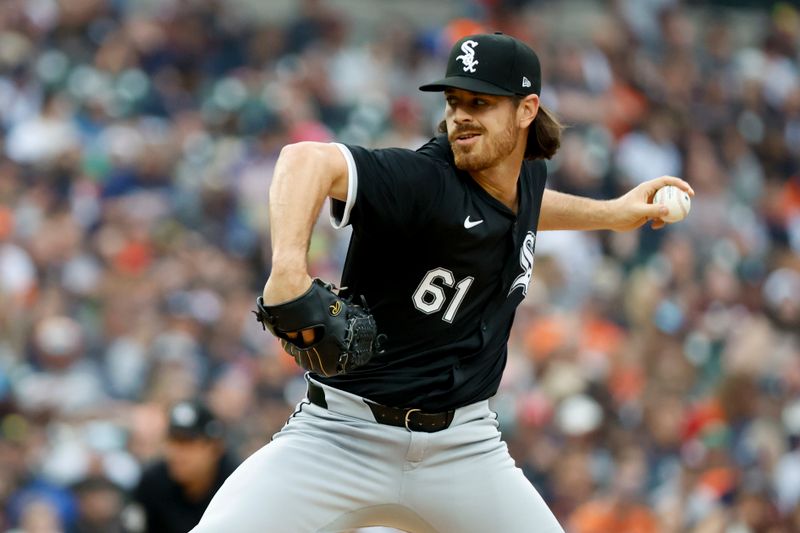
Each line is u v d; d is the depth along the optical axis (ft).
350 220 41.22
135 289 123.54
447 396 44.11
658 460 115.96
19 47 152.25
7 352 112.88
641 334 139.03
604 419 115.14
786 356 139.54
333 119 165.58
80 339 116.57
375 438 43.60
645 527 103.81
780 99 202.18
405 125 169.07
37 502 95.55
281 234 37.73
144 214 135.13
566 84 182.50
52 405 106.83
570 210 51.47
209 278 127.85
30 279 123.34
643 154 175.52
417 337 43.55
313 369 39.68
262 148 149.28
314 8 179.63
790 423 121.60
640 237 156.66
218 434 70.08
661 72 194.70
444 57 184.96
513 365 122.83
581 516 104.01
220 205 140.67
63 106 145.89
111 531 94.94
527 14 200.34
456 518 45.09
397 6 199.21
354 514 44.32
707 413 121.70
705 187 177.88
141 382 113.50
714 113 193.06
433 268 42.47
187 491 69.92
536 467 108.99
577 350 127.13
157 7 171.32
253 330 124.26
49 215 129.70
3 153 139.85
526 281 45.93
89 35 160.15
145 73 160.04
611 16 200.44
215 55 167.63
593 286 145.59
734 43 214.90
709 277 153.48
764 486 100.37
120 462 99.55
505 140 42.09
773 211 179.83
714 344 143.23
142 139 145.89
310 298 37.73
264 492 42.45
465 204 41.98
